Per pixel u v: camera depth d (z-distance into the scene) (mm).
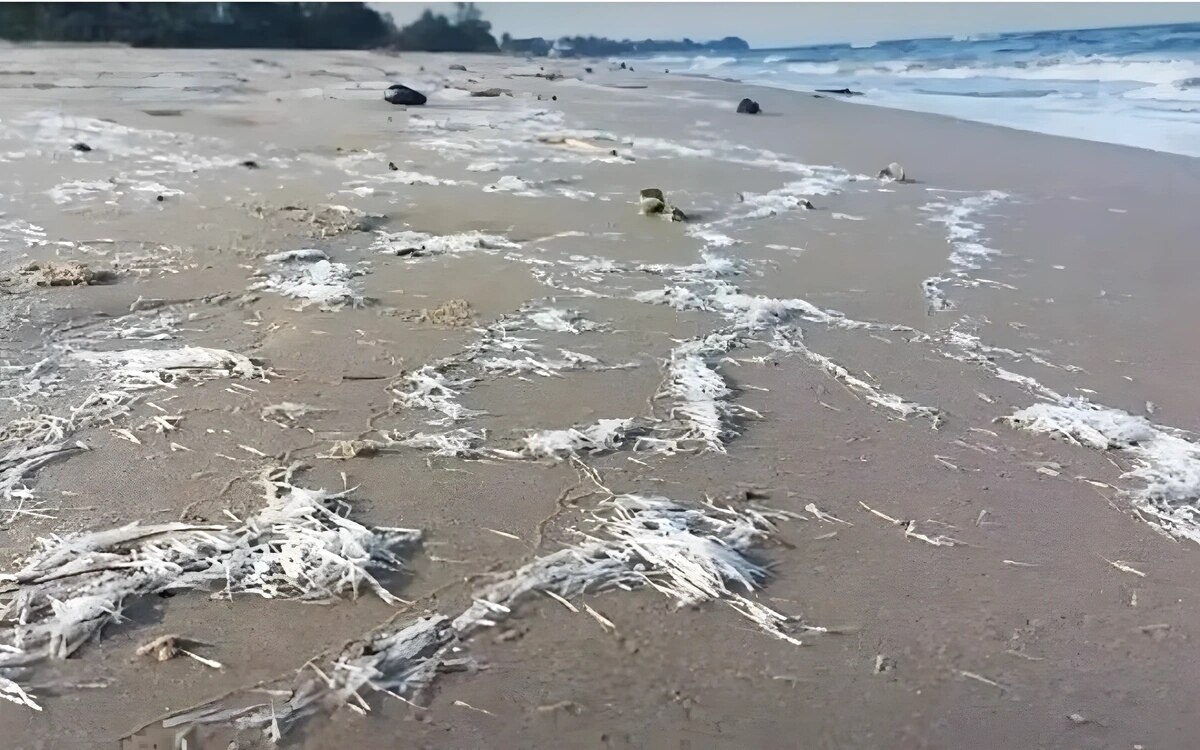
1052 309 5797
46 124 13305
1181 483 3613
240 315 5258
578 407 4184
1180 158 11656
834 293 6047
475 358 4723
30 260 6180
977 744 2324
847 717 2396
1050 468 3766
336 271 6160
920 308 5766
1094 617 2838
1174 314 5719
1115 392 4555
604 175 10586
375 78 26922
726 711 2404
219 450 3658
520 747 2258
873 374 4699
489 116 17141
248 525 3062
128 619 2637
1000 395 4473
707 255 6922
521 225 7836
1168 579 3039
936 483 3623
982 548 3191
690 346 4961
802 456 3816
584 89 25875
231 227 7359
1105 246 7391
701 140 14062
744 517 3326
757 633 2711
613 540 3135
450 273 6266
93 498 3258
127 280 5816
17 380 4188
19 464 3455
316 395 4207
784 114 18438
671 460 3730
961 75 31734
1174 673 2600
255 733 2256
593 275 6301
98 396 4059
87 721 2277
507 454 3719
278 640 2574
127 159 10633
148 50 36938
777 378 4625
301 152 11758
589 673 2520
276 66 30391
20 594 2691
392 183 9680
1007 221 8305
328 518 3152
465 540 3109
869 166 11469
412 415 4043
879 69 36906
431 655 2557
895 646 2678
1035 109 18859
